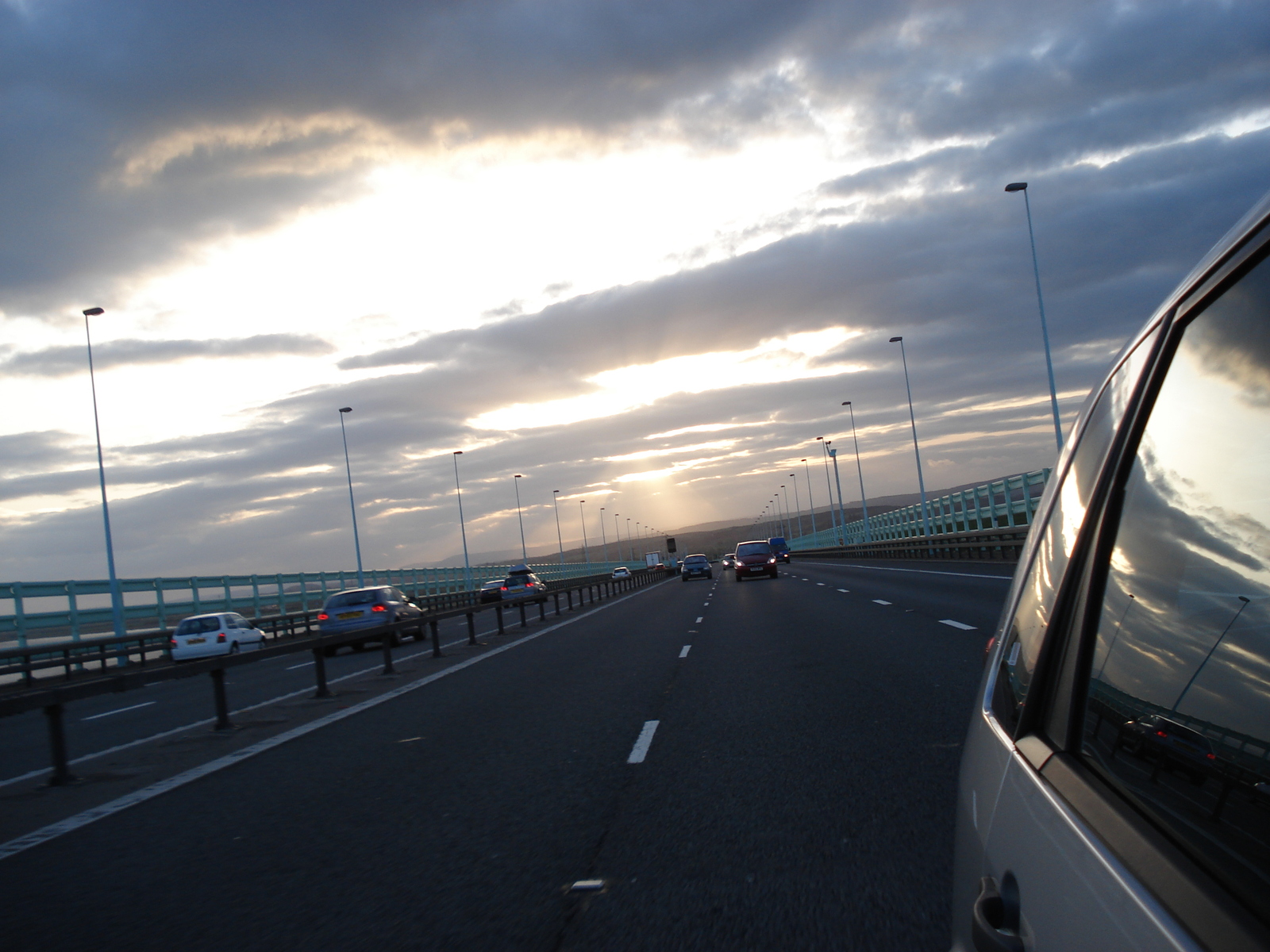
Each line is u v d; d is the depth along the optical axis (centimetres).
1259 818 124
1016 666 242
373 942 454
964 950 204
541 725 1043
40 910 539
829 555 8900
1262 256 143
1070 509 226
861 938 417
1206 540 157
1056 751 197
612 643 1958
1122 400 206
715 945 423
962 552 4391
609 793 715
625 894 496
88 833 728
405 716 1200
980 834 216
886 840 548
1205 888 126
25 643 2941
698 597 3659
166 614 3744
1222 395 155
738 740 868
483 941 446
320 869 581
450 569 7075
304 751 1013
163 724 1470
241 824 713
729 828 598
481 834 632
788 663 1369
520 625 2978
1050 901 161
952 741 786
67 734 1481
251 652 1323
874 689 1071
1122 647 182
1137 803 159
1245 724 135
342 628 2819
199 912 514
